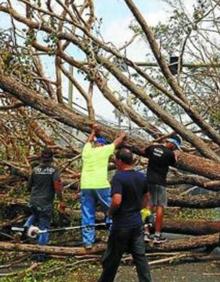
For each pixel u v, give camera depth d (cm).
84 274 881
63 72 1200
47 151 1022
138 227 723
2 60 1084
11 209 1118
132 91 1091
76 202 1128
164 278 847
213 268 915
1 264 955
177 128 1082
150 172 948
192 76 1373
